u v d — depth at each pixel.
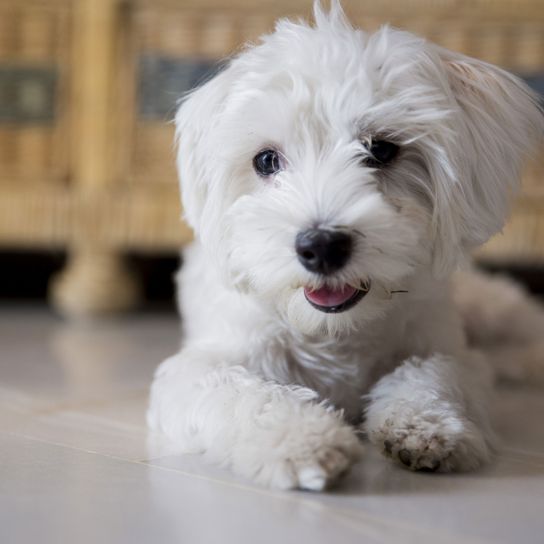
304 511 0.86
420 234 1.09
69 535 0.79
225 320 1.24
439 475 0.99
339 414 1.00
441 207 1.11
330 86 1.09
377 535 0.80
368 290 1.07
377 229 1.01
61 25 2.16
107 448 1.10
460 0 2.04
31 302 2.53
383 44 1.12
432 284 1.18
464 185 1.12
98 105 2.18
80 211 2.21
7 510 0.86
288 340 1.21
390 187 1.12
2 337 1.96
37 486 0.94
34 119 2.19
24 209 2.21
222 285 1.22
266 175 1.17
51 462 1.03
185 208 1.31
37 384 1.49
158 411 1.17
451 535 0.80
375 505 0.88
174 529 0.81
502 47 2.06
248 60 1.19
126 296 2.33
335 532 0.80
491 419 1.28
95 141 2.19
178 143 1.32
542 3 2.02
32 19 2.15
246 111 1.14
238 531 0.80
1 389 1.45
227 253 1.19
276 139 1.13
